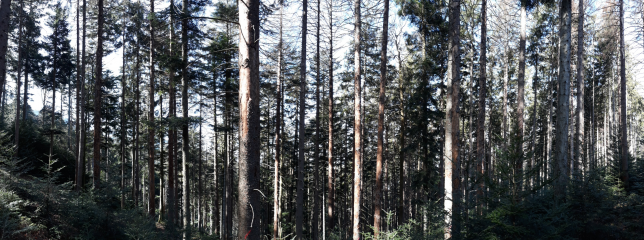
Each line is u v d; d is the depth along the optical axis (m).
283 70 19.31
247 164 4.67
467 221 6.99
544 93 32.31
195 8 16.41
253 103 4.74
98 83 15.88
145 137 30.39
